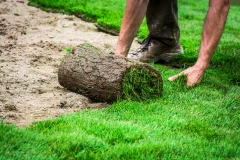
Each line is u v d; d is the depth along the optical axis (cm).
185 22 1259
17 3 1345
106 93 559
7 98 573
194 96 591
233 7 1728
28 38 928
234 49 927
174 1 778
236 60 837
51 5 1280
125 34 631
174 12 779
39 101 571
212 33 633
